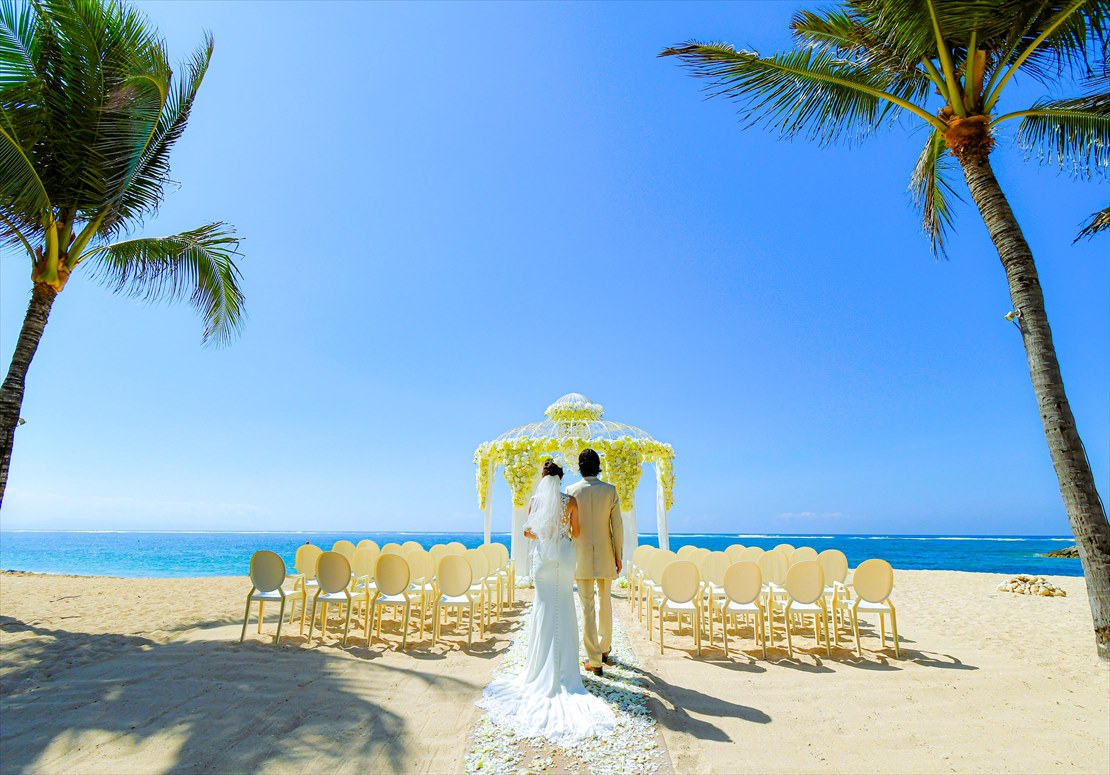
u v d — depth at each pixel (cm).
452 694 459
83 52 717
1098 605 572
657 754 356
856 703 447
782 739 380
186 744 366
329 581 623
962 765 347
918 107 707
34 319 738
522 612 833
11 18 688
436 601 622
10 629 707
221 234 915
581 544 515
